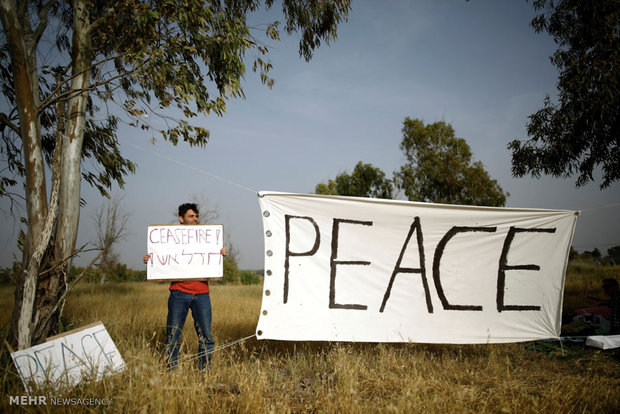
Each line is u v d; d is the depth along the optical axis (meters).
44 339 4.35
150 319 7.85
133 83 6.03
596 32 7.61
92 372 3.62
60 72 5.84
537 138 8.99
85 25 5.17
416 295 5.06
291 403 3.69
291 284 4.84
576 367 4.98
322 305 4.87
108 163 6.62
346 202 5.06
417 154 27.47
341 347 5.14
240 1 7.16
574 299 11.14
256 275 29.22
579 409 3.52
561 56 8.47
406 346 5.60
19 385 3.79
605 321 6.76
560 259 5.28
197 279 4.64
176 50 5.46
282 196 4.95
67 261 4.70
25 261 4.34
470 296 5.13
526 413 3.37
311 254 4.93
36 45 4.96
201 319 4.63
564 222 5.31
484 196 25.62
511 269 5.22
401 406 3.23
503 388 3.98
